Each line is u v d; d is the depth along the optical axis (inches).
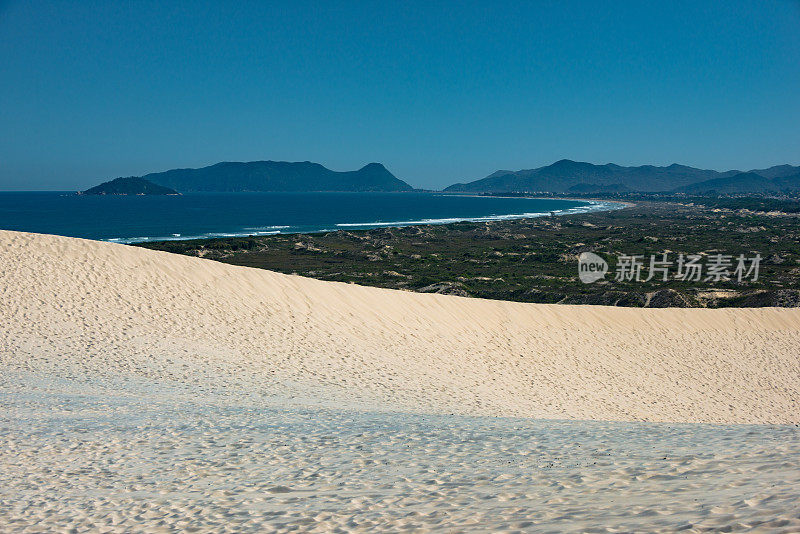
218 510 267.9
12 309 807.1
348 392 682.2
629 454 332.5
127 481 314.5
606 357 1038.4
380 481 304.0
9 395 538.0
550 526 212.2
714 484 249.6
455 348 986.1
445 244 4301.2
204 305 948.6
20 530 247.9
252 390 642.8
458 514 241.8
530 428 456.1
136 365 700.0
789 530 176.1
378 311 1087.0
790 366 1059.3
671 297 1932.8
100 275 952.3
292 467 337.4
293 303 1035.3
